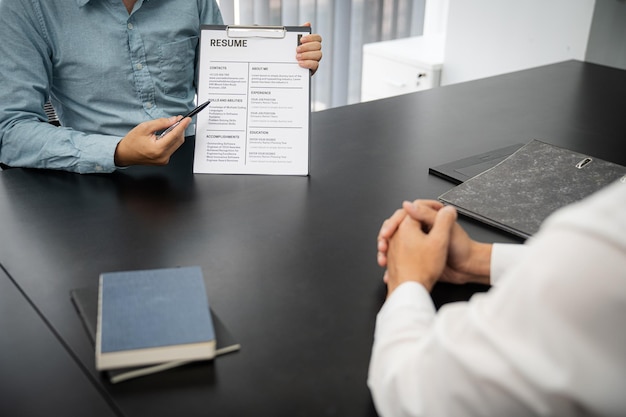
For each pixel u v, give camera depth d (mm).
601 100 1733
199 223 1074
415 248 808
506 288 494
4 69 1351
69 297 876
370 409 691
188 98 1678
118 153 1241
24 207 1129
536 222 1036
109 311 763
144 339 722
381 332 679
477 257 895
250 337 798
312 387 721
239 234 1040
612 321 430
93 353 769
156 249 992
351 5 3203
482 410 508
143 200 1157
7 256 973
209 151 1266
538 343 459
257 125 1259
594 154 1374
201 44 1248
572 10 2422
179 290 812
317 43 1245
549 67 2047
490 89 1827
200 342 726
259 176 1260
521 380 475
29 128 1307
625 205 447
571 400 467
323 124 1542
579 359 445
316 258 973
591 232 437
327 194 1185
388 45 3133
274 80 1253
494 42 2717
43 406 707
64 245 1003
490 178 1177
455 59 2889
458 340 520
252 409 690
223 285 901
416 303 706
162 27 1535
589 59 2465
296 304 863
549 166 1198
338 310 852
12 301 871
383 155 1364
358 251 994
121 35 1480
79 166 1249
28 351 782
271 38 1244
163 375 733
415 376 565
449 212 856
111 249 992
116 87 1519
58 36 1432
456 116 1608
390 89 3090
